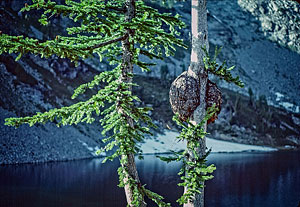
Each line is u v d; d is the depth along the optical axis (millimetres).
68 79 65625
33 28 76812
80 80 68125
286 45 161500
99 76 6672
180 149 56250
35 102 52688
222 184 31234
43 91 56812
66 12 5520
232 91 101688
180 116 6316
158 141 58562
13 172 34156
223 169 39906
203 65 6348
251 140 75812
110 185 28984
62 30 80125
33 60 63281
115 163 42719
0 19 73375
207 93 6332
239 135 76125
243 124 82000
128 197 6316
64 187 27891
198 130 5977
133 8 6516
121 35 6438
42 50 5184
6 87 52000
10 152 40344
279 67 146875
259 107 93500
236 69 132000
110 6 6145
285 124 95688
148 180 31953
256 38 159000
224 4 175000
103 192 26266
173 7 125000
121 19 6723
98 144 50375
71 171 35812
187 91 6207
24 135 43969
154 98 77812
